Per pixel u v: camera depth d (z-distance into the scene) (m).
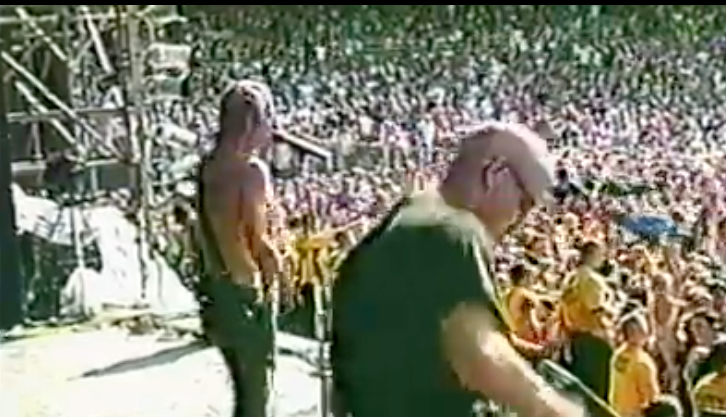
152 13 30.31
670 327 8.62
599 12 61.16
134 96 23.05
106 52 25.25
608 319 8.15
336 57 56.03
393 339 3.64
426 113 43.84
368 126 37.81
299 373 10.16
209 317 7.57
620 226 14.25
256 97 7.24
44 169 22.38
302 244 9.59
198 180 7.42
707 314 8.70
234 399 7.74
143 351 12.45
